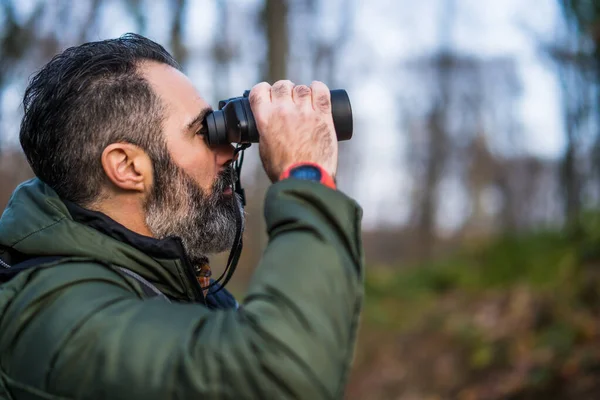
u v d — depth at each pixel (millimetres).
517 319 5977
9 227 1188
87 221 1190
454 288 7891
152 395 904
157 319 962
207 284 1431
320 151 1100
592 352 4871
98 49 1254
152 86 1242
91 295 1009
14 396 985
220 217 1317
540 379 4922
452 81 22016
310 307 915
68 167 1219
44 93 1236
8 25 4039
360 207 1038
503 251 7688
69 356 948
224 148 1341
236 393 886
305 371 882
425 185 22406
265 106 1145
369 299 8031
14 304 1032
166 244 1190
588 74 7465
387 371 6727
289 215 1002
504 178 21672
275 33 5578
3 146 4008
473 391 5574
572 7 6836
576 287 5684
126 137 1216
